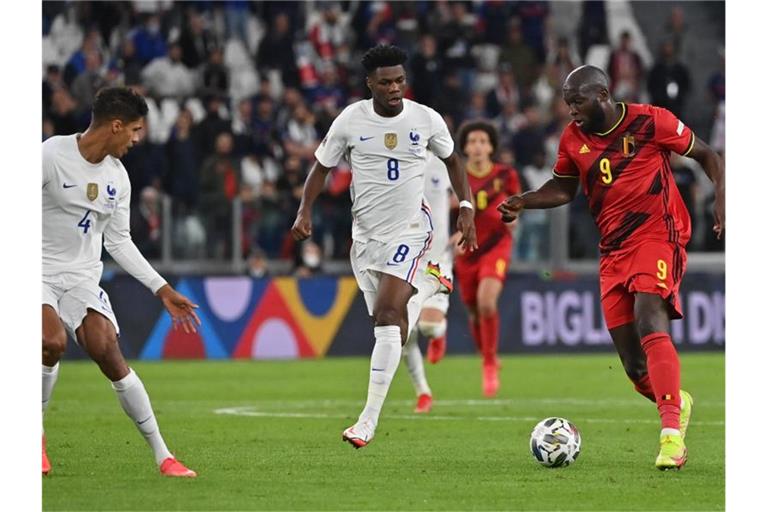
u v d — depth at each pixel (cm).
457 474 2594
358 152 2888
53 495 2283
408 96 8112
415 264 2884
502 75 8375
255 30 8219
